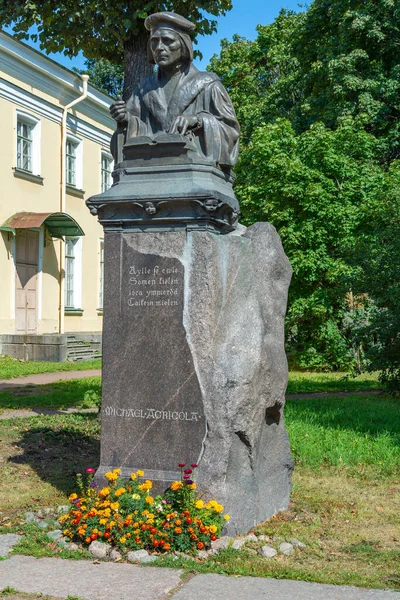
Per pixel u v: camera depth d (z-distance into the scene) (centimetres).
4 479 713
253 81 3155
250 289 600
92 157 2803
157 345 563
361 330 1398
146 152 584
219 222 575
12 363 2122
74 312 2678
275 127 2200
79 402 1308
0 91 2202
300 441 864
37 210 2416
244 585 433
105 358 577
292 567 468
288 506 630
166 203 559
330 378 1903
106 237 583
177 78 606
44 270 2477
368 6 2377
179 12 1054
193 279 555
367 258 1430
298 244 2125
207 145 588
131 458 566
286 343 2317
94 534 496
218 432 543
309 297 2136
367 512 608
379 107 2300
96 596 414
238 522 538
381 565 479
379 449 820
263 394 582
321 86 2575
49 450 850
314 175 2125
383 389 1455
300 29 2680
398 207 1491
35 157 2417
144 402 565
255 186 2194
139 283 571
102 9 1019
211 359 551
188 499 512
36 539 515
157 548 492
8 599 411
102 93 2825
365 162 2233
